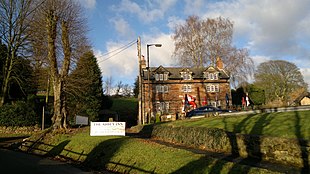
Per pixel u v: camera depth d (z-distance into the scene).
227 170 10.66
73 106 43.38
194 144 18.44
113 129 22.30
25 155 21.05
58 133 24.72
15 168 15.50
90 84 45.47
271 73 62.50
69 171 15.10
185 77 56.47
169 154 14.15
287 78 61.34
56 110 26.11
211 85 57.00
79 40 34.59
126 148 16.81
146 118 47.75
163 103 54.81
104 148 17.97
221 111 35.16
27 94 43.62
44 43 34.75
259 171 9.88
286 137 12.62
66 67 27.20
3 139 30.58
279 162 12.37
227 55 48.53
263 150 13.24
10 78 36.84
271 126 15.75
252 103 58.00
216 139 16.61
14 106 35.94
